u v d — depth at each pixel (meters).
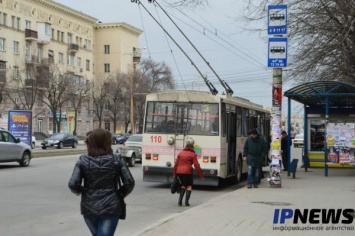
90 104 75.38
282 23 14.28
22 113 31.14
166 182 15.23
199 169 11.88
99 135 5.27
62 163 25.41
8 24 61.47
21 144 22.59
